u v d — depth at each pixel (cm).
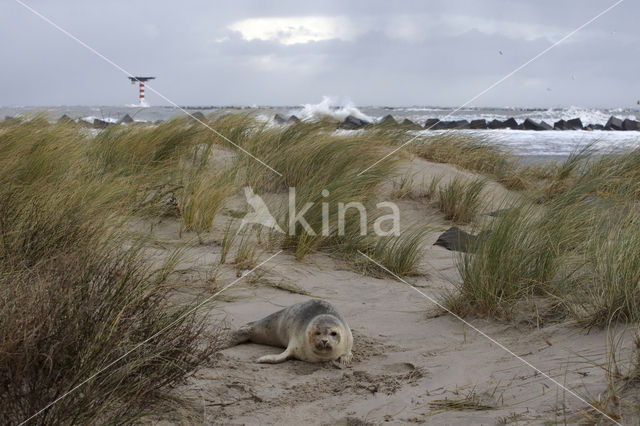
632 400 323
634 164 1029
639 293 465
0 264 491
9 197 612
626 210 692
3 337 317
